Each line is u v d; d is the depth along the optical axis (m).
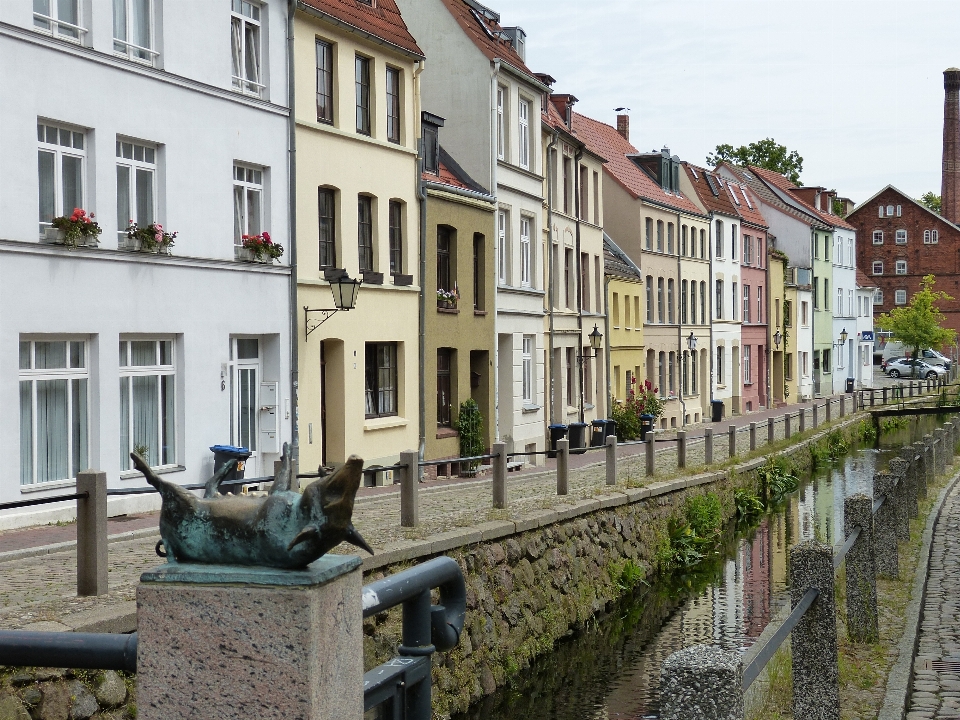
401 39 27.08
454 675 12.71
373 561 11.82
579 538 18.11
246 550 2.36
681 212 53.84
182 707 2.34
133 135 18.64
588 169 42.28
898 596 13.42
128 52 18.73
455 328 29.70
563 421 38.75
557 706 13.12
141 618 2.35
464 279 30.22
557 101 40.75
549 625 15.90
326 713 2.35
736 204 63.56
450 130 32.44
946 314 107.81
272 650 2.30
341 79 24.77
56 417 17.19
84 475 9.74
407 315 27.30
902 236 108.56
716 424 54.28
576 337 40.44
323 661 2.34
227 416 20.97
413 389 27.56
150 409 19.19
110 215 18.14
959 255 107.25
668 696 4.27
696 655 4.36
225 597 2.32
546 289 37.31
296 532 2.33
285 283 22.64
